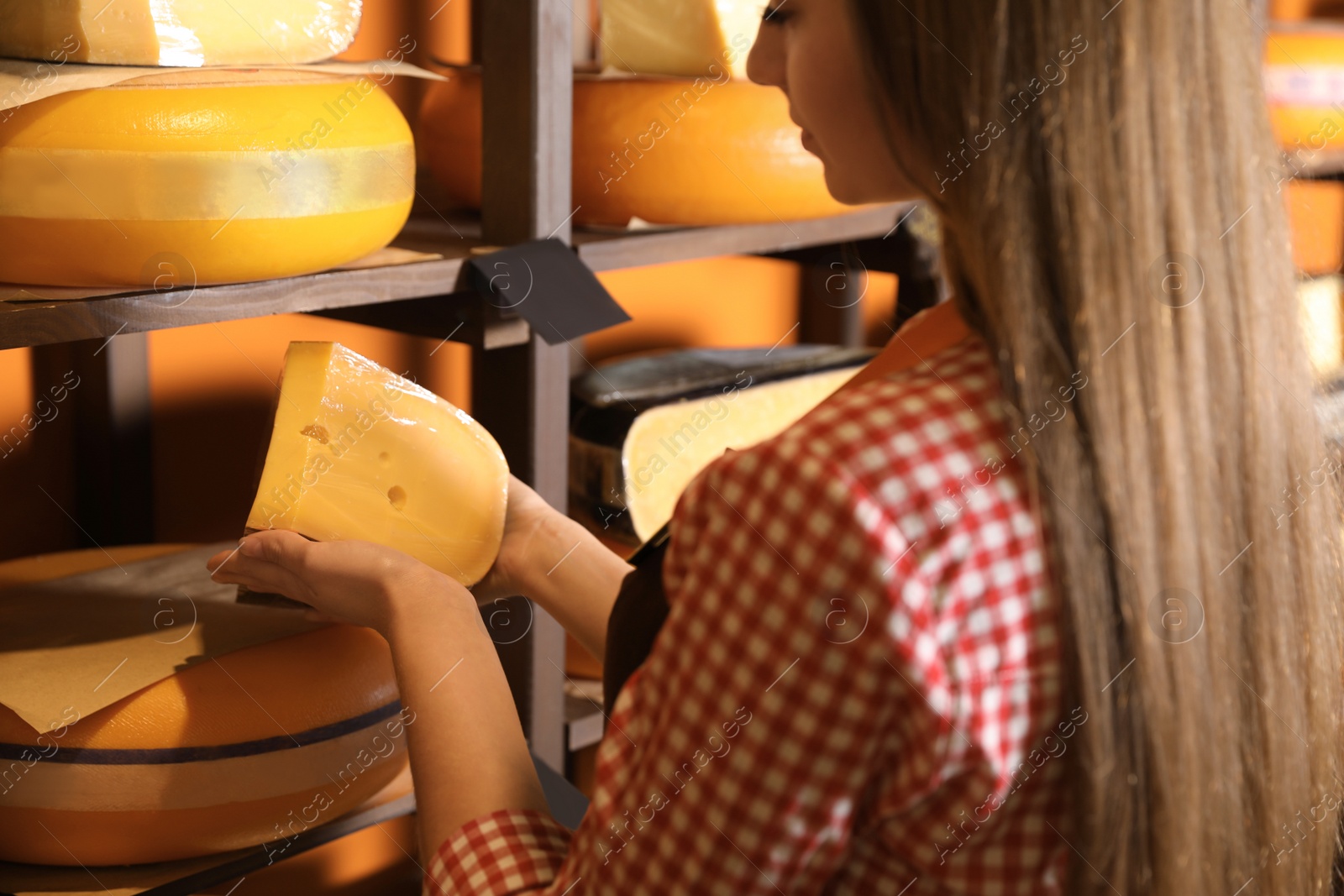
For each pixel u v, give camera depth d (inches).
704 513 17.7
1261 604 18.6
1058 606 17.2
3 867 30.3
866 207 45.6
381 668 32.6
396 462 30.3
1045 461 16.7
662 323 56.2
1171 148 16.5
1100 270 16.4
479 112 38.9
